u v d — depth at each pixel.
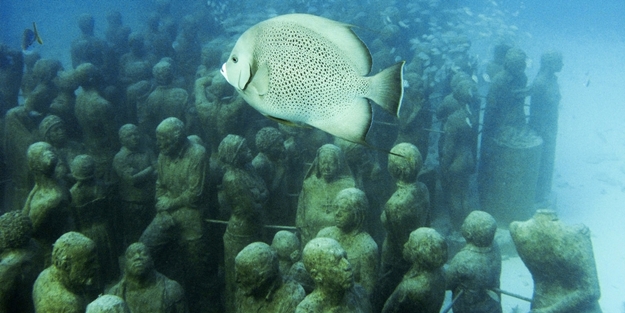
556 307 5.79
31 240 5.30
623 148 18.27
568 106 24.38
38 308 4.32
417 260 4.96
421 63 13.23
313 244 3.96
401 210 5.89
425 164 11.13
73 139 10.41
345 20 18.08
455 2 21.27
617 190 14.34
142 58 14.64
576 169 16.31
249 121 9.91
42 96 10.02
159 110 10.76
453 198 10.59
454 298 6.22
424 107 10.76
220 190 8.25
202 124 9.82
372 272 5.32
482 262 6.11
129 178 8.18
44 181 6.12
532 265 6.01
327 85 2.26
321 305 4.04
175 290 5.58
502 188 11.08
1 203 10.03
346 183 6.75
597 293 5.68
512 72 11.17
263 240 7.03
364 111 2.21
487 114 11.61
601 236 11.75
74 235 4.35
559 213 13.09
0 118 10.88
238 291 4.73
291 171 8.71
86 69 9.36
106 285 7.52
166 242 6.95
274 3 20.64
